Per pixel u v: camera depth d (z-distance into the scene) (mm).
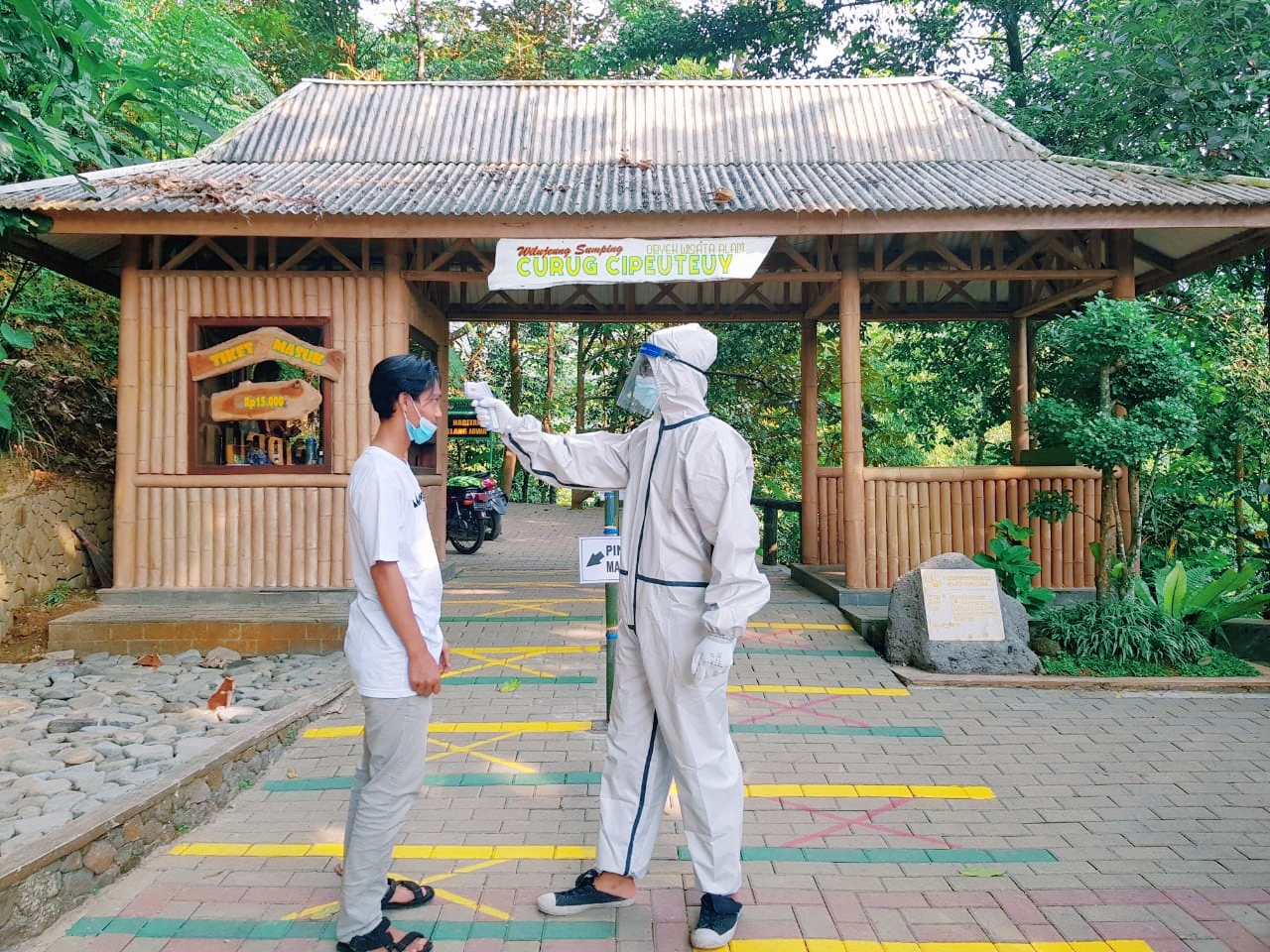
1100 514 6355
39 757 3758
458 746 4082
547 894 2686
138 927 2613
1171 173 6547
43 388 7730
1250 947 2535
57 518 6754
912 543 6711
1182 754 4066
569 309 8625
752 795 3594
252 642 5766
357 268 6613
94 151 5785
